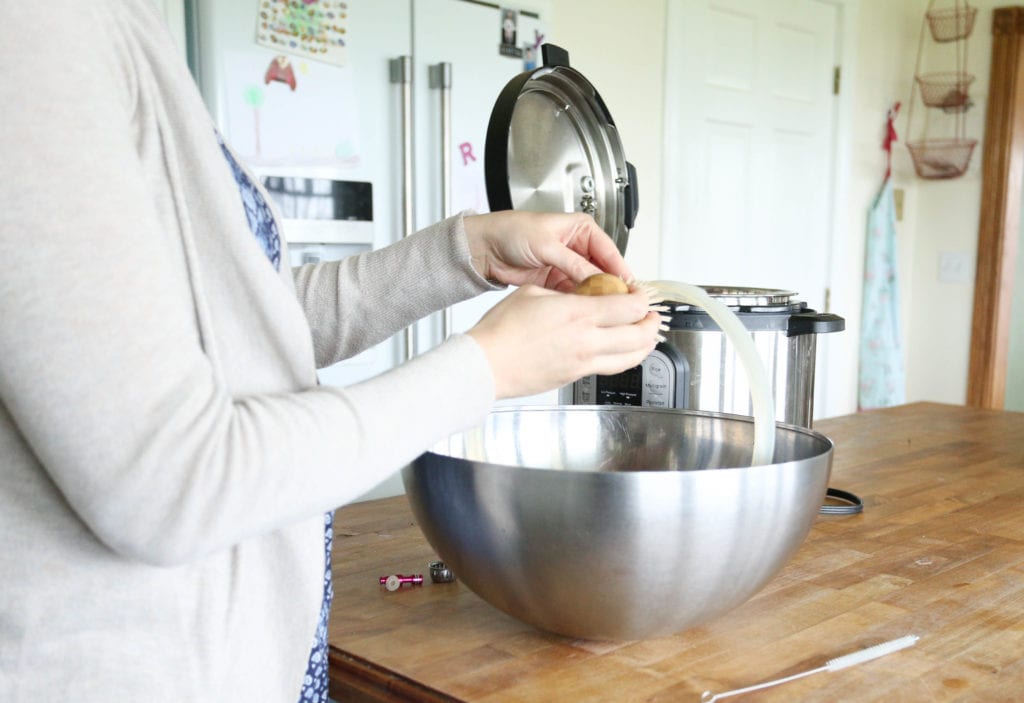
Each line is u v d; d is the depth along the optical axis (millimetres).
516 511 643
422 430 478
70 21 399
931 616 781
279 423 436
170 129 495
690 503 623
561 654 700
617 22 2814
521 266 779
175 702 490
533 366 532
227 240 512
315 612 564
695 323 1151
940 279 3855
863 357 3787
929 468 1386
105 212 392
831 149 3568
